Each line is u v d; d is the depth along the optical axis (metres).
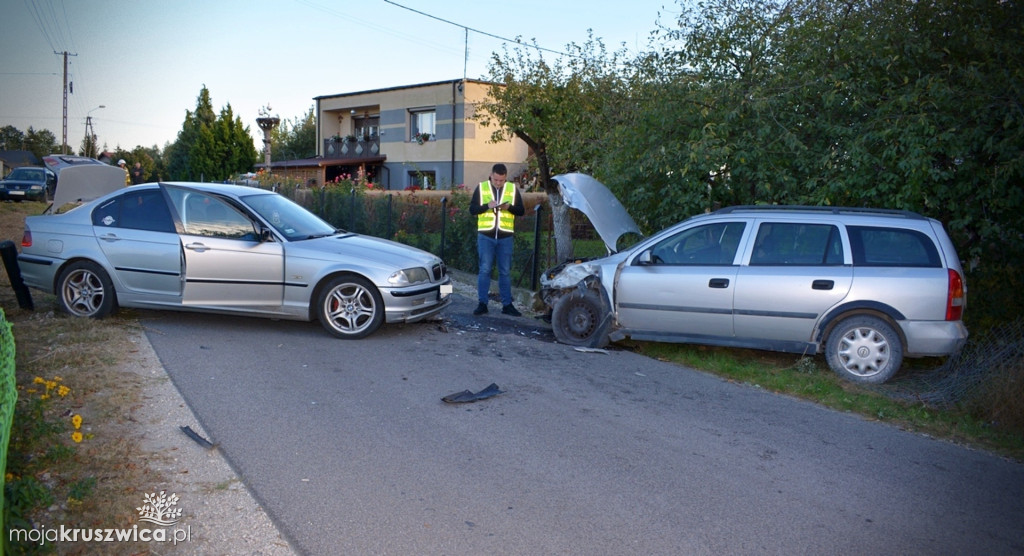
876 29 8.76
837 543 4.13
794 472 5.09
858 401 6.65
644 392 6.77
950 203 8.22
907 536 4.25
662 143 9.58
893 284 7.07
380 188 24.23
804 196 8.70
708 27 9.73
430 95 32.03
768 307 7.45
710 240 7.90
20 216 21.03
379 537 3.99
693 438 5.64
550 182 16.44
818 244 7.47
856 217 7.48
